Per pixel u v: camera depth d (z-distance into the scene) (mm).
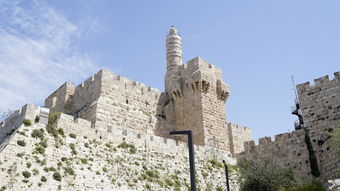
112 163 33031
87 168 31016
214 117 47688
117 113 43844
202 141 45219
